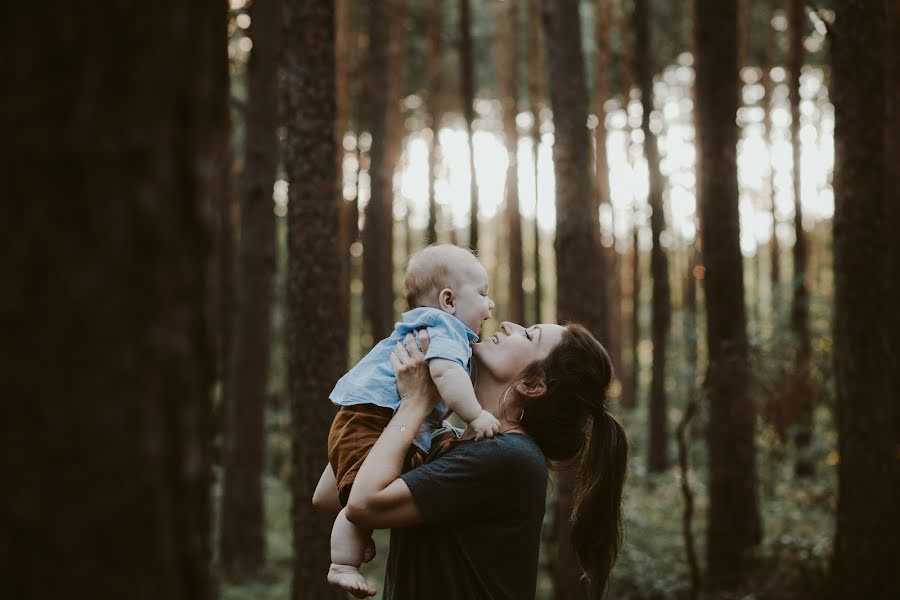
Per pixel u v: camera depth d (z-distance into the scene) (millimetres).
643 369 25922
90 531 802
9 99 791
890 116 6480
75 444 798
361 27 15102
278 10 8328
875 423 5023
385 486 1773
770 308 12219
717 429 7523
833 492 9312
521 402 2021
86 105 802
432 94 15875
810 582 6047
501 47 18125
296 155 4434
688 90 19312
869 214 5035
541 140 17047
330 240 4426
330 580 1910
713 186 7488
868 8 5023
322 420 4375
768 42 16266
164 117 839
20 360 788
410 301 2158
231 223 10859
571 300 6664
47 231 792
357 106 14883
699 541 8828
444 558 1856
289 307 4449
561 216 6734
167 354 840
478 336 2098
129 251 816
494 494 1843
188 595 875
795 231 10922
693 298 15953
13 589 787
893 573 4965
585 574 2201
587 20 17406
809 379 9750
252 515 8445
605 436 2133
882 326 5047
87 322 800
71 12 800
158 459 834
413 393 1896
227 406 8664
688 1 17031
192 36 866
